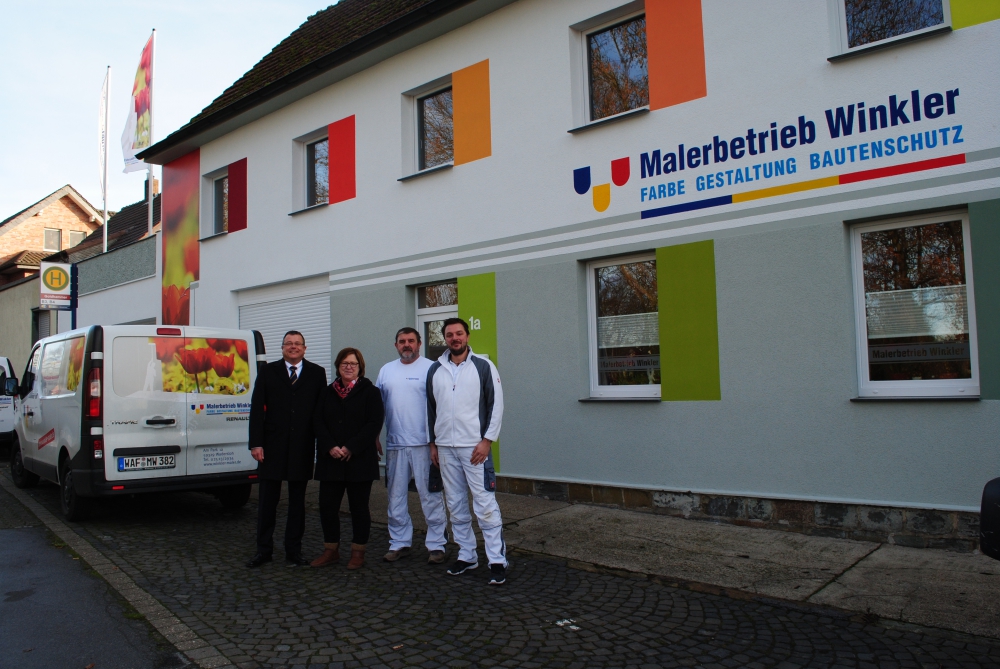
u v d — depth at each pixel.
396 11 10.73
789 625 4.32
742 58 6.89
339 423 5.67
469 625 4.40
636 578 5.31
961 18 5.78
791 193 6.55
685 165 7.23
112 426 7.04
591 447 7.81
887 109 6.08
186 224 14.33
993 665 3.71
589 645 4.07
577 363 7.96
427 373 5.66
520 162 8.61
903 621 4.29
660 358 7.32
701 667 3.78
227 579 5.41
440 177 9.52
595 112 8.25
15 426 9.93
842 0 6.52
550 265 8.25
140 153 14.62
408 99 10.17
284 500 8.85
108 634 4.31
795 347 6.48
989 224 5.61
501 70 8.86
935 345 5.99
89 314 18.36
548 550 6.06
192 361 7.62
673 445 7.19
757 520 6.62
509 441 8.51
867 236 6.33
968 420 5.64
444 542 5.85
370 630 4.33
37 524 7.46
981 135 5.68
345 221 10.84
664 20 7.42
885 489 5.99
